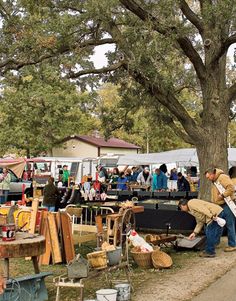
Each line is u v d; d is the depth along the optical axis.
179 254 9.97
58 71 13.62
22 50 13.12
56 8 13.57
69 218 9.30
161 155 22.19
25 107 34.56
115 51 14.03
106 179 24.92
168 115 14.80
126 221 9.09
